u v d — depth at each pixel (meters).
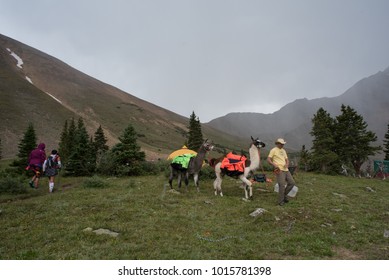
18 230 7.32
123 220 8.10
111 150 21.98
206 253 5.93
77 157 21.64
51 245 6.23
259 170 23.34
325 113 31.78
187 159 12.70
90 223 7.74
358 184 18.70
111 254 5.74
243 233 7.22
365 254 6.14
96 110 158.50
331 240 6.77
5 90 108.12
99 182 14.43
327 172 27.70
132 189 13.30
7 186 13.27
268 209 9.45
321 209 9.97
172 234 6.98
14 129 76.81
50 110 109.88
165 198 10.96
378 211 10.08
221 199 11.03
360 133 31.92
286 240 6.73
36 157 14.88
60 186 15.98
